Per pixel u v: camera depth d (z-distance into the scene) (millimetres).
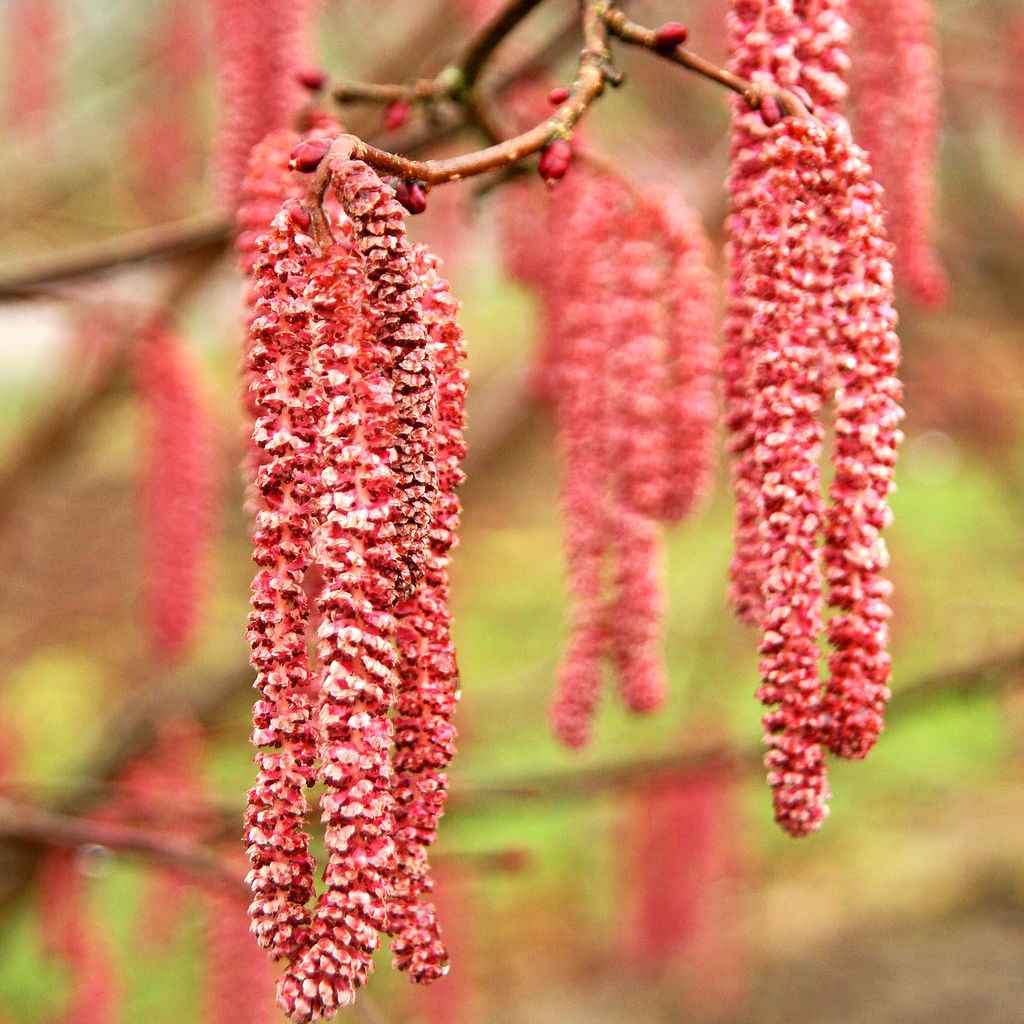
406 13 4883
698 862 4781
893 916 7641
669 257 1949
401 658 1340
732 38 1533
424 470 1236
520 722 6766
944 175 5961
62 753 7410
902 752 8023
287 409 1248
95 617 6941
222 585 8109
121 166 5648
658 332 1948
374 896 1188
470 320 8906
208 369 5477
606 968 7059
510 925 7422
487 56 2119
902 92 1909
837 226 1426
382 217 1213
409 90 2129
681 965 6633
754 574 1614
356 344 1212
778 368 1413
